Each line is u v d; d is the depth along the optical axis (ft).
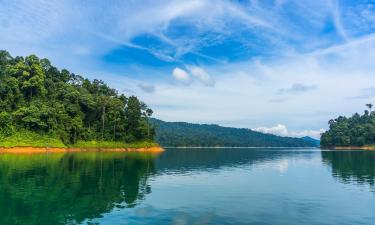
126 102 552.82
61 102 447.01
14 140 360.89
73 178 138.82
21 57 462.60
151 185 124.67
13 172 154.61
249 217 74.49
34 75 431.43
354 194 105.81
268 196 101.24
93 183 125.70
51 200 90.84
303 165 234.17
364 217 75.20
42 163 208.03
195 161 275.59
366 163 256.32
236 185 126.52
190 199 95.35
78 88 507.30
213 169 197.36
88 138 463.42
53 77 493.77
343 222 70.85
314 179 146.92
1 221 69.10
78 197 96.22
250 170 191.42
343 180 142.61
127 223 68.13
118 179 140.87
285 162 267.18
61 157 278.26
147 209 81.51
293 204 89.04
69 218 71.87
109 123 496.23
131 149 495.41
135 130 520.42
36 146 374.43
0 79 397.60
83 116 465.88
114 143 485.56
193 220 71.26
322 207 85.56
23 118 380.99
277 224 68.90
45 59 493.77
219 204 88.43
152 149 521.24
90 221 69.51
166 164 235.81
